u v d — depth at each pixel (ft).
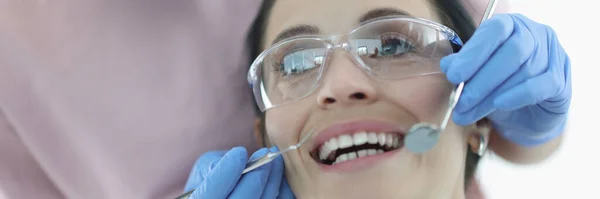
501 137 4.04
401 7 3.49
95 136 4.55
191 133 4.65
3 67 4.36
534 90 3.02
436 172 3.31
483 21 3.28
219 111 4.66
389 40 3.31
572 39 4.42
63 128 4.55
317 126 3.41
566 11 4.46
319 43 3.40
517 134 3.86
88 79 4.45
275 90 3.61
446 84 3.28
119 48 4.46
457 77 3.09
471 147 3.75
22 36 4.34
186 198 3.65
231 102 4.65
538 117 3.56
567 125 4.15
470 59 3.05
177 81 4.57
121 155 4.60
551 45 3.32
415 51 3.32
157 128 4.59
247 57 4.56
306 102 3.44
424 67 3.30
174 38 4.55
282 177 3.89
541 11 4.51
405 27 3.31
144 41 4.50
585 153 4.35
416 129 3.00
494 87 3.07
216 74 4.61
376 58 3.29
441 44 3.37
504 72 3.04
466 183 3.90
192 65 4.58
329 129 3.38
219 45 4.59
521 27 3.17
